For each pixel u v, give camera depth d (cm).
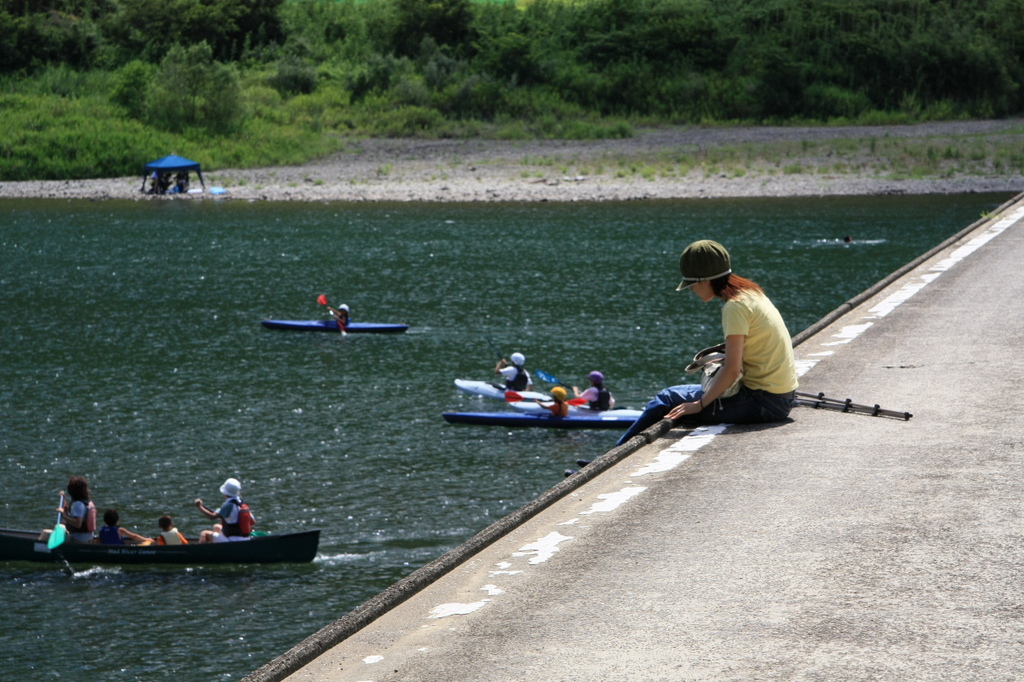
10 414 2405
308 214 5944
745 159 7256
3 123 7700
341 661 490
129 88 8219
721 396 839
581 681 459
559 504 693
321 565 1634
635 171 7012
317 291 3912
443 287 3922
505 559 604
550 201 6262
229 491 1698
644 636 498
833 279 3862
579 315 3419
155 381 2711
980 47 9031
